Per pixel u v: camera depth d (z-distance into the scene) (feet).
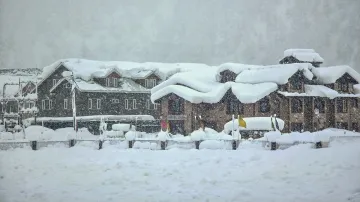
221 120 149.79
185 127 152.66
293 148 75.25
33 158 70.28
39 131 139.33
